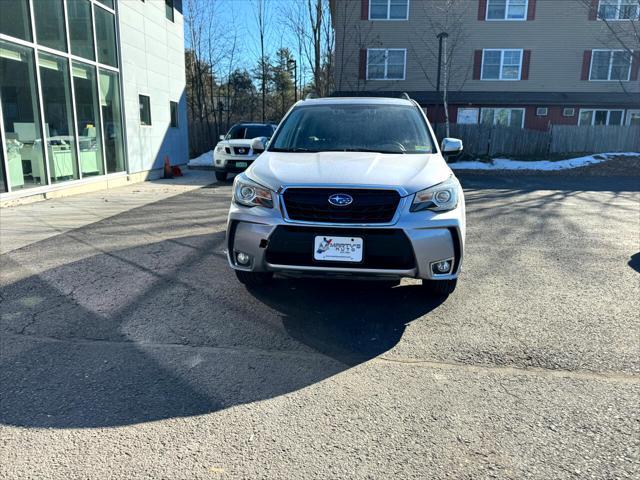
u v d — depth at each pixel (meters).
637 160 19.80
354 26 25.19
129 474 2.03
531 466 2.08
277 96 40.50
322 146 4.49
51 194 9.60
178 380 2.79
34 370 2.88
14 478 2.00
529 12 24.58
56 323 3.58
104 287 4.38
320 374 2.88
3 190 8.37
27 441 2.24
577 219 8.20
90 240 6.19
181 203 9.44
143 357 3.06
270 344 3.27
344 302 4.05
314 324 3.61
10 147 8.48
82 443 2.23
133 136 13.24
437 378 2.83
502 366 2.98
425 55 25.16
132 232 6.71
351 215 3.37
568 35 24.72
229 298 4.13
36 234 6.48
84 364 2.96
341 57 25.53
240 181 3.78
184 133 17.83
